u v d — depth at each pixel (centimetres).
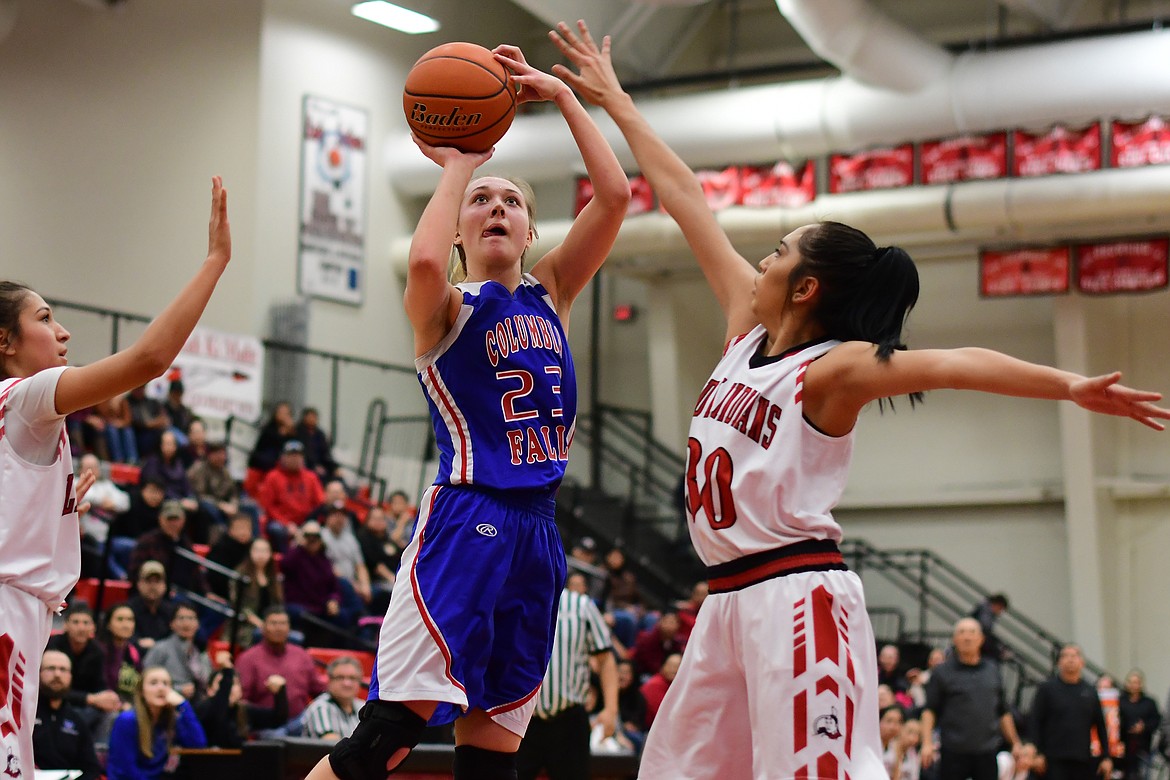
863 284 353
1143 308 1962
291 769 677
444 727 827
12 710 366
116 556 1290
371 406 1897
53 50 2028
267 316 1859
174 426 1555
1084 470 1877
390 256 2039
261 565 1248
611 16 1770
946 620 1962
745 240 1716
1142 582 1939
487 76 378
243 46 1903
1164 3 1881
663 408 2138
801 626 333
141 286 1922
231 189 1886
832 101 1630
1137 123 1532
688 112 1711
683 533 2058
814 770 324
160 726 862
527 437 371
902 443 2108
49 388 367
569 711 769
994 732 1104
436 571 356
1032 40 1625
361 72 2022
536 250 1788
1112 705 1534
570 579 1313
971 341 2038
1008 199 1584
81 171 1988
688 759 356
